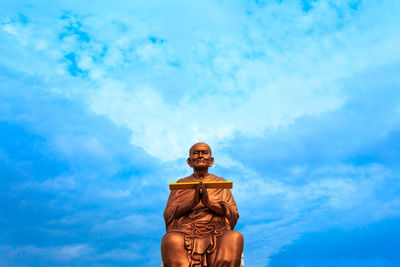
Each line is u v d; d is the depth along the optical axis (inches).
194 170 502.6
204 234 433.7
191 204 451.2
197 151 497.0
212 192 478.0
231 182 450.6
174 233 424.8
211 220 455.2
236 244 410.0
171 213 460.1
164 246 416.8
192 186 450.0
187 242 414.6
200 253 408.8
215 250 412.5
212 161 506.9
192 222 448.8
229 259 402.6
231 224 455.8
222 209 456.1
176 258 408.8
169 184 447.8
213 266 404.8
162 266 422.6
